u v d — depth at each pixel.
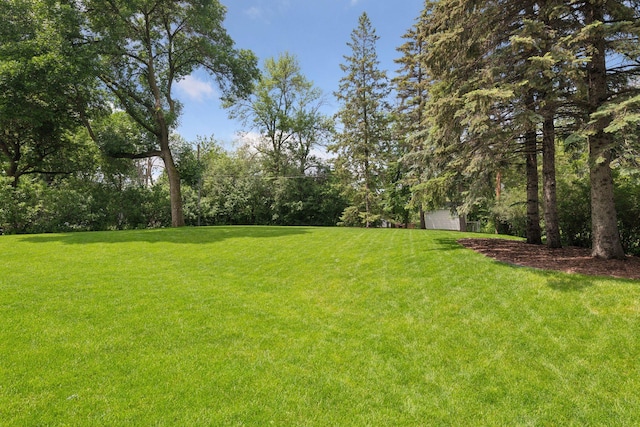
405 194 26.06
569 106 7.11
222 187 29.11
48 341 3.78
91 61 12.80
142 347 3.76
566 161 13.22
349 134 21.62
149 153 17.88
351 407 2.84
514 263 6.64
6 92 11.52
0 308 4.68
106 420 2.55
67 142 18.64
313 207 29.03
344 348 3.89
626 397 2.94
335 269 7.41
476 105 5.98
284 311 5.12
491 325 4.31
